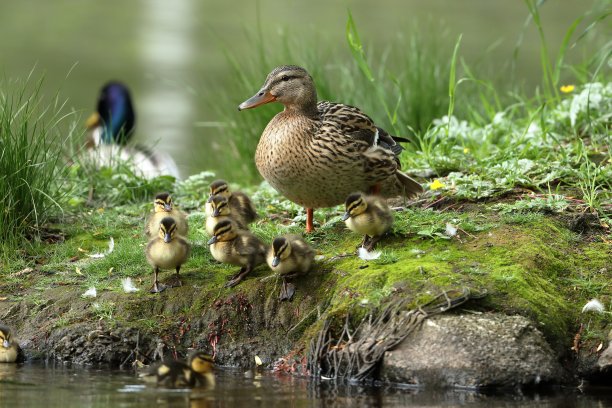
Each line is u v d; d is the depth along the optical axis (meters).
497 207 12.32
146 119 25.72
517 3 36.94
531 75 25.03
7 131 12.77
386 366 9.66
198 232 12.90
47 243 12.88
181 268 11.71
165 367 9.75
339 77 18.98
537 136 14.73
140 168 17.05
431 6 36.12
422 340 9.66
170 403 8.98
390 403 8.99
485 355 9.42
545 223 11.72
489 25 32.22
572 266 10.97
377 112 17.92
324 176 12.07
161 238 11.06
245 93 18.23
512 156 14.02
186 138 23.50
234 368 10.54
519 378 9.34
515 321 9.73
